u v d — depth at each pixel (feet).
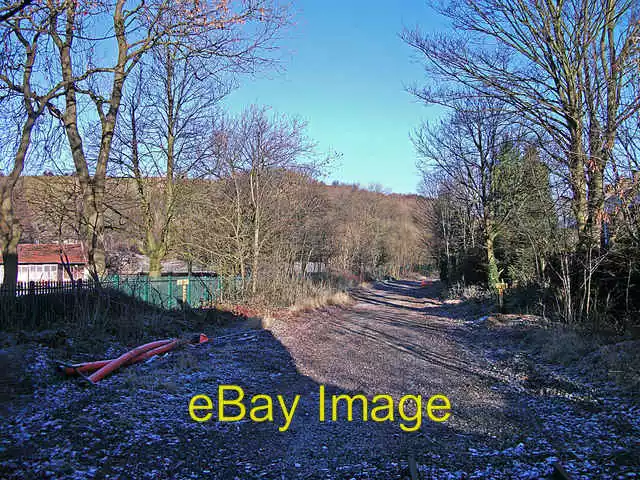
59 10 38.06
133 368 28.58
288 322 57.52
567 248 45.44
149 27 47.98
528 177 61.62
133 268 84.69
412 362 34.94
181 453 16.48
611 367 27.04
